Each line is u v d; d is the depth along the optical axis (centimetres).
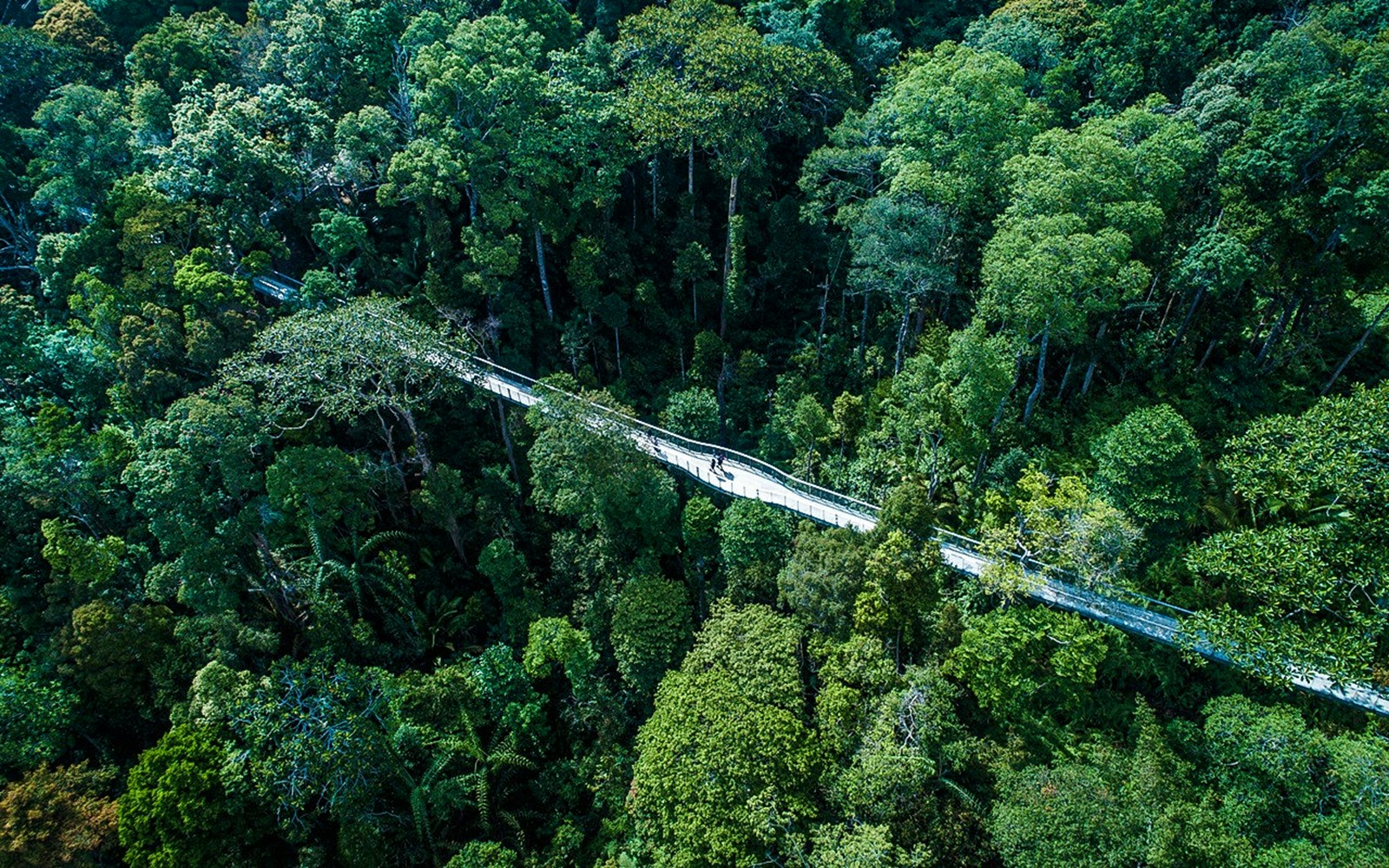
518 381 5741
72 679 4144
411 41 6131
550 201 5797
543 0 6581
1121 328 5406
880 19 7475
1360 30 5844
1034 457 4694
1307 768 3384
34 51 6725
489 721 4603
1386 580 3384
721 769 3656
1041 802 3350
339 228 5550
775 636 4066
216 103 5938
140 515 4844
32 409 5016
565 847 4209
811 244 6262
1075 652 3734
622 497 4700
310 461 4400
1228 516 4228
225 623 4194
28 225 6531
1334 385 5028
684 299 6462
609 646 4838
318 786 3741
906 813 3469
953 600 4319
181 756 3616
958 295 5731
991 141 5312
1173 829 3169
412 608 4800
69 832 3528
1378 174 4188
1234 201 4619
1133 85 6328
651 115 5562
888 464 4966
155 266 5103
